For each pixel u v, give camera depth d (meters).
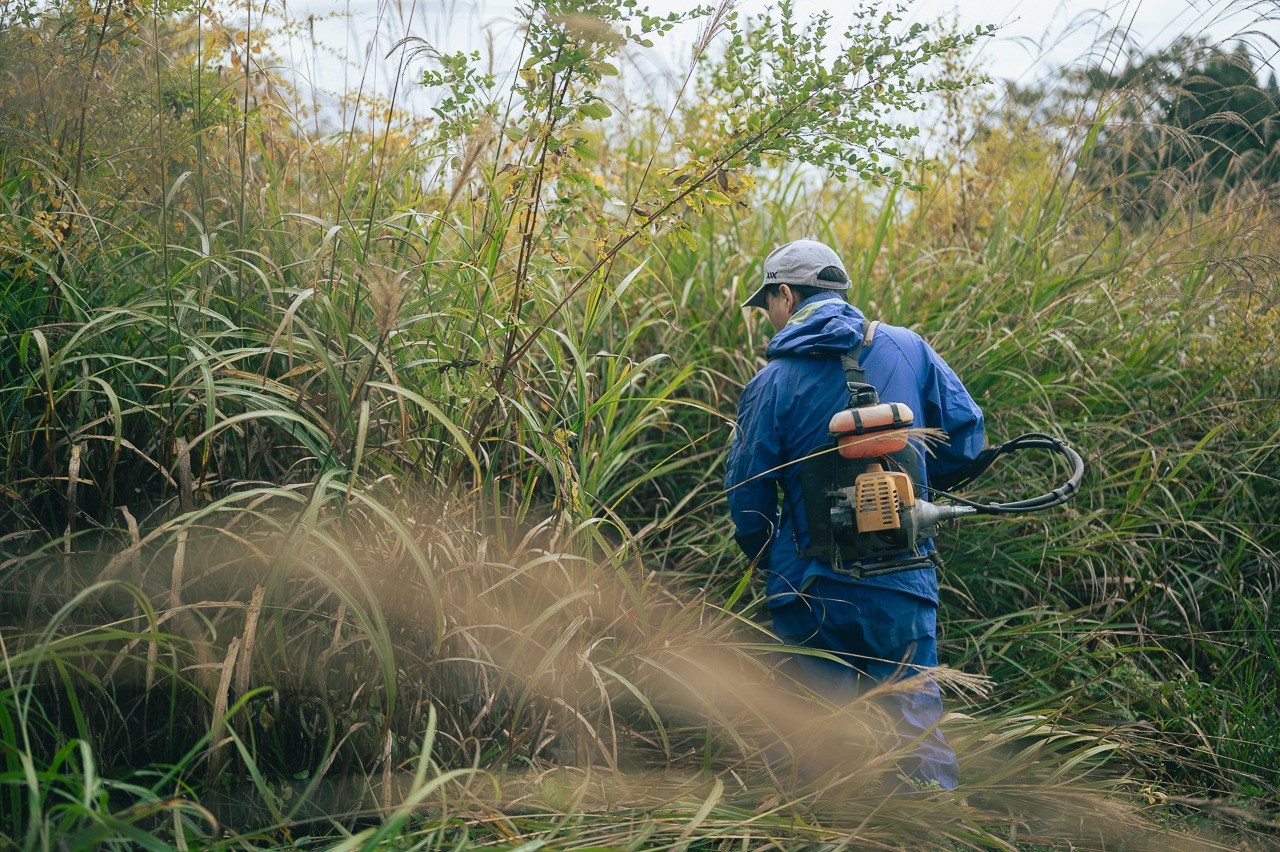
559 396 2.83
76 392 2.43
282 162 3.44
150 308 2.49
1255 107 4.30
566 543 2.43
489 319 2.76
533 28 2.48
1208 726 3.03
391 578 2.25
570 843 1.99
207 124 2.96
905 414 2.46
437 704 2.35
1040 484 3.72
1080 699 3.10
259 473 2.56
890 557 2.53
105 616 2.24
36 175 2.66
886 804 2.24
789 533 2.72
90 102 2.71
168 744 2.11
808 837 2.11
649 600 2.94
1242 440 4.01
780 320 2.92
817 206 4.93
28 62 2.61
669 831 2.09
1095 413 4.07
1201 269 4.36
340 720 2.28
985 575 3.53
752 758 2.57
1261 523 3.83
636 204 2.67
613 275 3.93
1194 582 3.70
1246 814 2.43
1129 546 3.59
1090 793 2.50
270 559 2.08
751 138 2.53
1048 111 4.66
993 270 4.38
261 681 2.21
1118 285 4.37
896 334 2.75
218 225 2.94
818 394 2.63
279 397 2.46
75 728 2.13
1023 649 3.36
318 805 2.20
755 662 2.65
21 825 1.96
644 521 3.60
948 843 2.20
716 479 3.73
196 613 2.25
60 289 2.53
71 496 2.11
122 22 2.77
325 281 2.64
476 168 2.69
